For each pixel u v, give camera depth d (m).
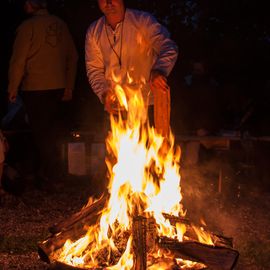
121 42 3.49
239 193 5.20
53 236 3.09
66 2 6.75
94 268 2.83
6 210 4.73
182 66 6.79
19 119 6.31
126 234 3.03
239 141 5.97
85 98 6.80
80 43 6.78
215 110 6.37
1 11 6.63
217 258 2.75
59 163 5.85
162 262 2.80
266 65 6.97
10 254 3.55
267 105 6.62
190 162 5.73
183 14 6.98
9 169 5.41
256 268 3.33
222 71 7.00
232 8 6.99
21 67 5.34
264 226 4.27
